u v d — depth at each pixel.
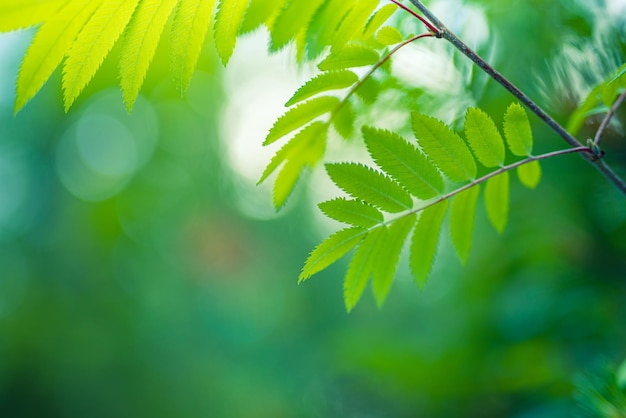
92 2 0.47
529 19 0.67
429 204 0.51
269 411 3.24
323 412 1.97
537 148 0.71
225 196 5.19
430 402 0.89
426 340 1.04
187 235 4.74
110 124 4.54
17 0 0.46
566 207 0.72
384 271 0.53
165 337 3.51
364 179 0.50
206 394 3.19
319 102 0.54
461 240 0.54
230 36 0.49
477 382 0.83
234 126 4.95
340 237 0.51
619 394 0.54
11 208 3.60
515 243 0.83
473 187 0.53
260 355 4.25
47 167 3.84
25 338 2.79
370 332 1.22
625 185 0.49
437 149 0.50
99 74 2.95
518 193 0.76
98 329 3.12
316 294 5.07
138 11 0.48
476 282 0.94
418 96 0.66
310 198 5.14
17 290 3.10
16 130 3.63
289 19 0.49
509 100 0.68
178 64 0.49
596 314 0.71
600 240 0.71
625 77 0.50
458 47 0.49
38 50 0.47
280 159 0.55
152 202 4.61
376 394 1.15
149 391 3.02
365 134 0.50
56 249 3.43
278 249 5.36
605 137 0.65
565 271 0.76
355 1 0.50
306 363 3.90
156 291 3.96
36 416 2.67
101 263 3.51
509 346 0.80
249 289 4.82
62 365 2.82
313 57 0.50
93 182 4.23
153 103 4.59
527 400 0.75
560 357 0.72
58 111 3.66
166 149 4.81
